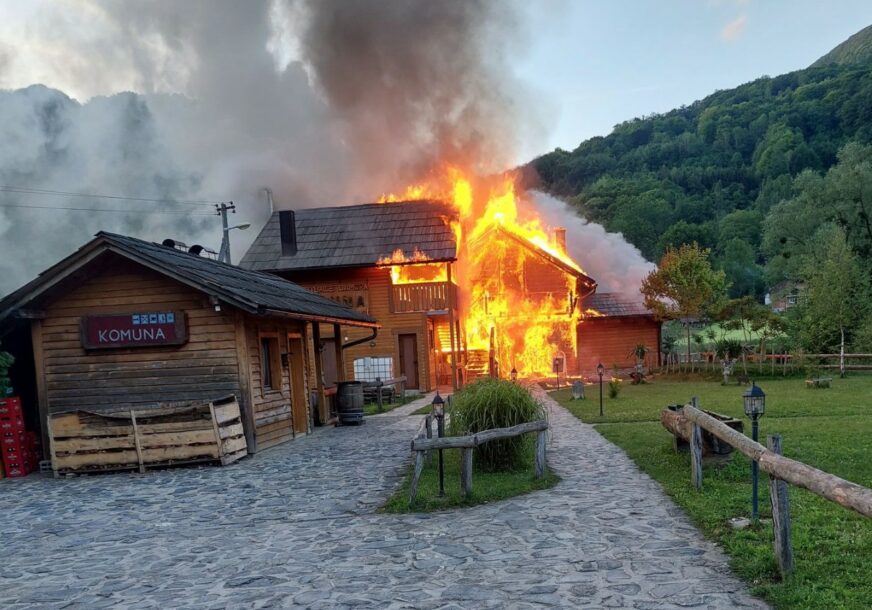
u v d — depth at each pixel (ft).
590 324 113.09
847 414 48.06
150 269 43.11
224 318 42.75
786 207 156.46
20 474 41.75
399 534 23.07
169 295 43.16
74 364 43.65
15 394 46.57
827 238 135.54
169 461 39.93
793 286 149.59
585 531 21.90
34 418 46.60
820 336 100.78
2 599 19.21
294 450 44.91
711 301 101.50
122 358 43.32
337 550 21.70
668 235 252.62
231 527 25.88
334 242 100.48
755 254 258.78
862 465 29.12
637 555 19.21
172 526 26.71
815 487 14.32
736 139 332.39
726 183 309.22
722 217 284.20
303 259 97.55
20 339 46.93
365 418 63.98
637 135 386.52
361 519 25.64
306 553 21.62
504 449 32.48
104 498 33.19
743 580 16.85
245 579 19.48
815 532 19.84
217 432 39.75
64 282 42.73
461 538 22.03
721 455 29.37
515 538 21.62
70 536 26.18
